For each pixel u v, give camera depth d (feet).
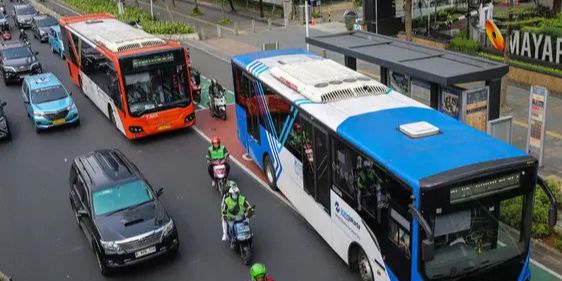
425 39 94.89
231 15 156.87
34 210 50.65
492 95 50.16
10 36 139.33
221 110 71.36
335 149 36.83
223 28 137.18
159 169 58.34
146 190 43.19
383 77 59.67
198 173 56.80
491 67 48.06
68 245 44.32
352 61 64.95
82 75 83.82
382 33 104.27
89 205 41.83
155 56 62.54
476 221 28.63
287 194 47.73
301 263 40.06
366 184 33.22
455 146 31.32
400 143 32.45
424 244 26.53
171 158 61.11
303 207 44.34
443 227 28.12
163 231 39.91
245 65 54.08
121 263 38.81
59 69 104.88
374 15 104.83
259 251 41.93
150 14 152.56
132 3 188.24
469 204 28.14
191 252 42.42
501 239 29.37
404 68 50.85
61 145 67.10
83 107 81.15
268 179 52.44
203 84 88.07
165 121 64.85
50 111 70.28
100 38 70.64
